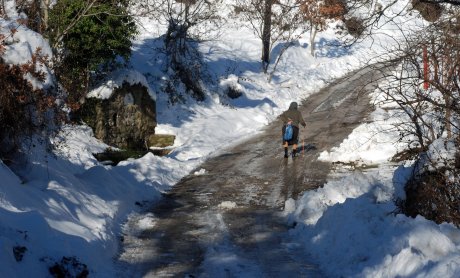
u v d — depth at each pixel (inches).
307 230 379.2
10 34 387.9
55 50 619.5
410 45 342.6
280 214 442.0
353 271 291.3
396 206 353.7
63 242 289.4
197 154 738.2
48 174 396.5
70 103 424.8
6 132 372.5
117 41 719.7
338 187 444.1
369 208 350.6
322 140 771.4
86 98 743.7
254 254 340.2
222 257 332.2
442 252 269.0
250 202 486.9
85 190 417.1
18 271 239.0
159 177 569.6
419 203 341.7
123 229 398.6
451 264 234.2
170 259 333.1
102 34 705.6
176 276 303.0
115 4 710.5
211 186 555.5
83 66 721.0
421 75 343.0
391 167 581.9
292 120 682.2
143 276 303.9
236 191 531.2
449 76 332.5
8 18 421.4
